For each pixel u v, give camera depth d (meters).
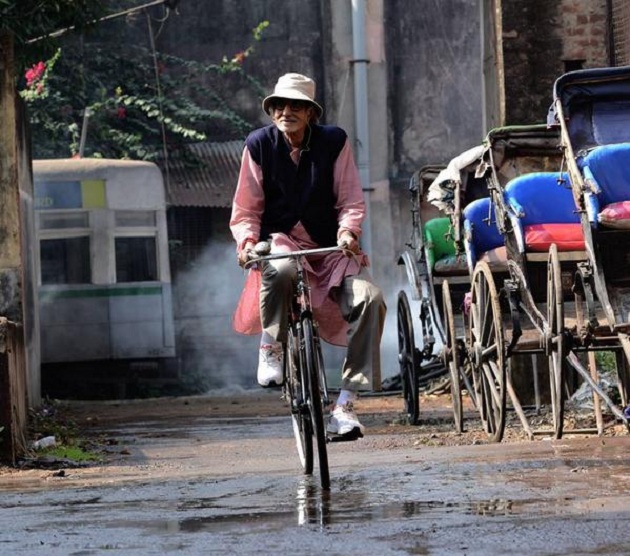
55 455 26.84
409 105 72.50
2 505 16.98
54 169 59.03
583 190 21.86
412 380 32.19
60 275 58.88
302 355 16.73
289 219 17.64
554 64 38.31
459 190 29.55
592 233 21.66
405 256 33.88
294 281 16.89
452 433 28.34
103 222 59.31
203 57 72.81
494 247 28.47
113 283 59.62
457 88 72.88
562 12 38.25
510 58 38.25
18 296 31.75
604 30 38.38
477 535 11.97
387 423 33.09
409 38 72.56
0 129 31.97
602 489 14.48
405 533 12.28
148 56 71.25
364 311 16.88
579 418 28.47
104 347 59.53
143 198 60.25
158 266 60.53
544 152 29.03
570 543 11.35
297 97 17.20
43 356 58.62
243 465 23.03
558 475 15.98
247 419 37.72
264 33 73.00
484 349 25.80
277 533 12.66
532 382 34.44
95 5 43.56
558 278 22.56
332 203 17.69
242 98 72.38
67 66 67.75
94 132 67.19
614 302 21.66
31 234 41.19
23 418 29.91
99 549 12.27
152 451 28.34
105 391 60.81
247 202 17.70
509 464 17.56
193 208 69.38
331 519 13.42
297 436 18.64
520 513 13.07
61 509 15.86
